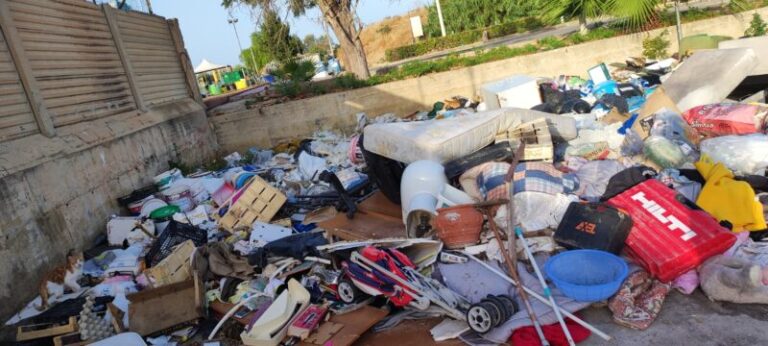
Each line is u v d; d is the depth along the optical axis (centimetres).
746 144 520
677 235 407
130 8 1062
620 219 418
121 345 387
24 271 551
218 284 523
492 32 3055
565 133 642
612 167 553
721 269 371
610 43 1284
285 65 1498
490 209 457
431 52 3123
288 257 523
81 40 811
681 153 545
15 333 473
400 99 1277
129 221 693
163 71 1116
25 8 681
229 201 720
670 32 1277
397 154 580
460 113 1020
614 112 783
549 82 985
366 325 407
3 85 617
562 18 1452
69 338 454
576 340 354
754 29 1153
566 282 375
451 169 560
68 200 662
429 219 506
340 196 650
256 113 1235
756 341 325
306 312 429
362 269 428
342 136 1168
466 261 452
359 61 1525
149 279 536
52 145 663
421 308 405
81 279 583
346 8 1480
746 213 427
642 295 389
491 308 360
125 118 891
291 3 1456
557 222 468
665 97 692
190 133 1120
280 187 838
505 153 562
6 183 552
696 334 344
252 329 417
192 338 467
